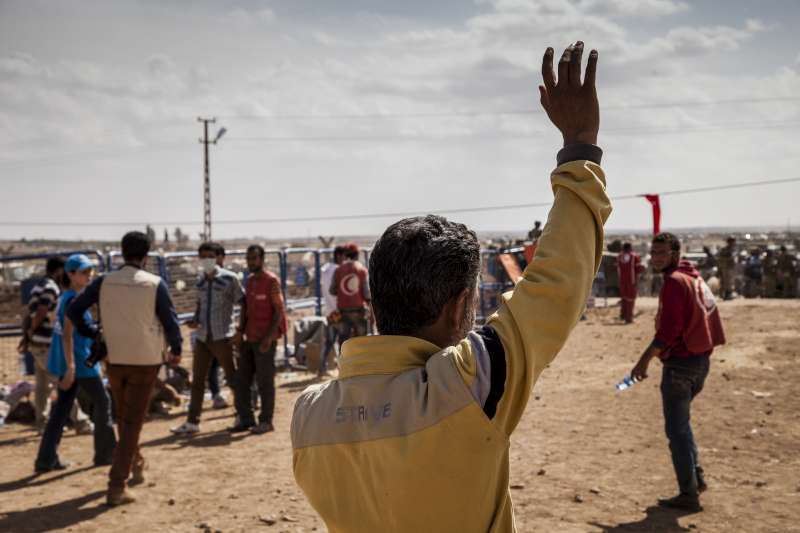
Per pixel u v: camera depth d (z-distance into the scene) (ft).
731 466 19.97
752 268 78.02
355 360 4.25
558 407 28.27
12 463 22.63
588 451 22.04
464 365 3.80
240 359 26.63
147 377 18.03
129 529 16.52
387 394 4.02
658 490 18.37
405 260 4.24
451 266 4.24
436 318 4.29
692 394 17.16
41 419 27.55
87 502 18.45
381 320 4.43
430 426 3.78
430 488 3.82
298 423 4.46
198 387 26.66
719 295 72.18
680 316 16.38
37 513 17.63
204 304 26.50
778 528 15.53
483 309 54.90
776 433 23.00
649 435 23.68
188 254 37.86
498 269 55.21
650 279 80.64
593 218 4.13
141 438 25.86
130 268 17.84
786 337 41.63
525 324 3.87
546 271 3.99
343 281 34.86
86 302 17.62
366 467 4.00
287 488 19.39
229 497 18.71
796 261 76.02
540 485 18.98
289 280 46.44
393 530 3.92
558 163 4.31
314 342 38.50
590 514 16.76
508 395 3.80
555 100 4.31
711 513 16.58
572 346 44.86
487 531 3.90
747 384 30.53
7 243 356.79
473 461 3.78
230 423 28.12
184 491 19.27
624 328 52.85
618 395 30.07
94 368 21.98
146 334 17.69
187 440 25.27
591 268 4.05
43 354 27.09
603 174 4.22
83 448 24.62
